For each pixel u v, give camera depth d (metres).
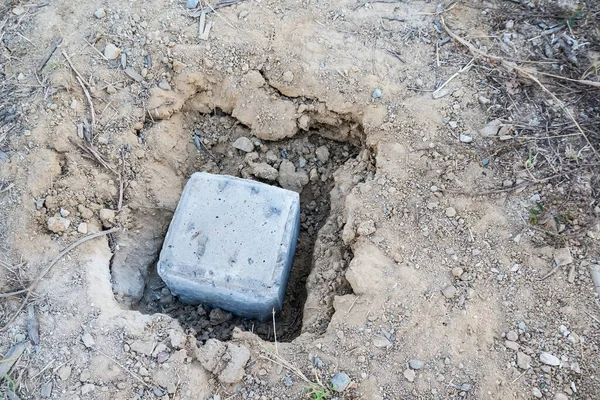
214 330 1.09
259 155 1.22
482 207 1.07
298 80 1.18
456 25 1.24
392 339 0.97
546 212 1.06
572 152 1.10
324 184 1.21
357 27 1.23
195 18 1.23
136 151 1.14
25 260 1.03
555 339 0.98
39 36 1.20
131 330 0.99
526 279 1.02
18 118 1.13
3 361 0.97
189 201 1.05
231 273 1.01
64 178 1.09
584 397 0.95
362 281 1.00
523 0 1.25
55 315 1.00
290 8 1.24
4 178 1.09
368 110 1.16
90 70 1.17
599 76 1.17
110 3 1.23
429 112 1.15
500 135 1.12
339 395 0.94
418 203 1.08
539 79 1.18
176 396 0.94
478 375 0.95
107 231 1.08
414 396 0.94
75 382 0.95
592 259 1.03
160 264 1.02
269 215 1.04
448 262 1.03
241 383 0.95
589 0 1.25
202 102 1.22
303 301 1.13
